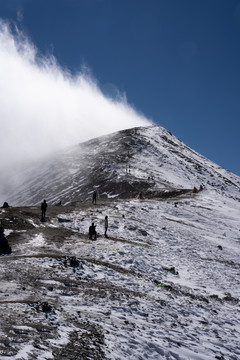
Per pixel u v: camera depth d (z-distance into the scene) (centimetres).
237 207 6231
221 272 2202
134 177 10194
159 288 1443
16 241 2116
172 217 4478
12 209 3353
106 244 2328
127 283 1398
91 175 12112
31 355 527
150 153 14550
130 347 705
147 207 4797
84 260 1630
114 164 12594
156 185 8938
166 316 1045
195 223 4431
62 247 2050
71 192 10850
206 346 867
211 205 5909
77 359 560
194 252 2800
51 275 1239
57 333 664
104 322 824
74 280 1227
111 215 3822
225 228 4500
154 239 2998
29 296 902
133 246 2391
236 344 949
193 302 1335
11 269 1242
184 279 1816
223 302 1456
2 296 862
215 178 14188
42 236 2356
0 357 491
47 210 3794
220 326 1093
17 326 648
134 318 937
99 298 1056
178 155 15912
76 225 3044
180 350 778
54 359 538
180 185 10006
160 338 823
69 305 901
